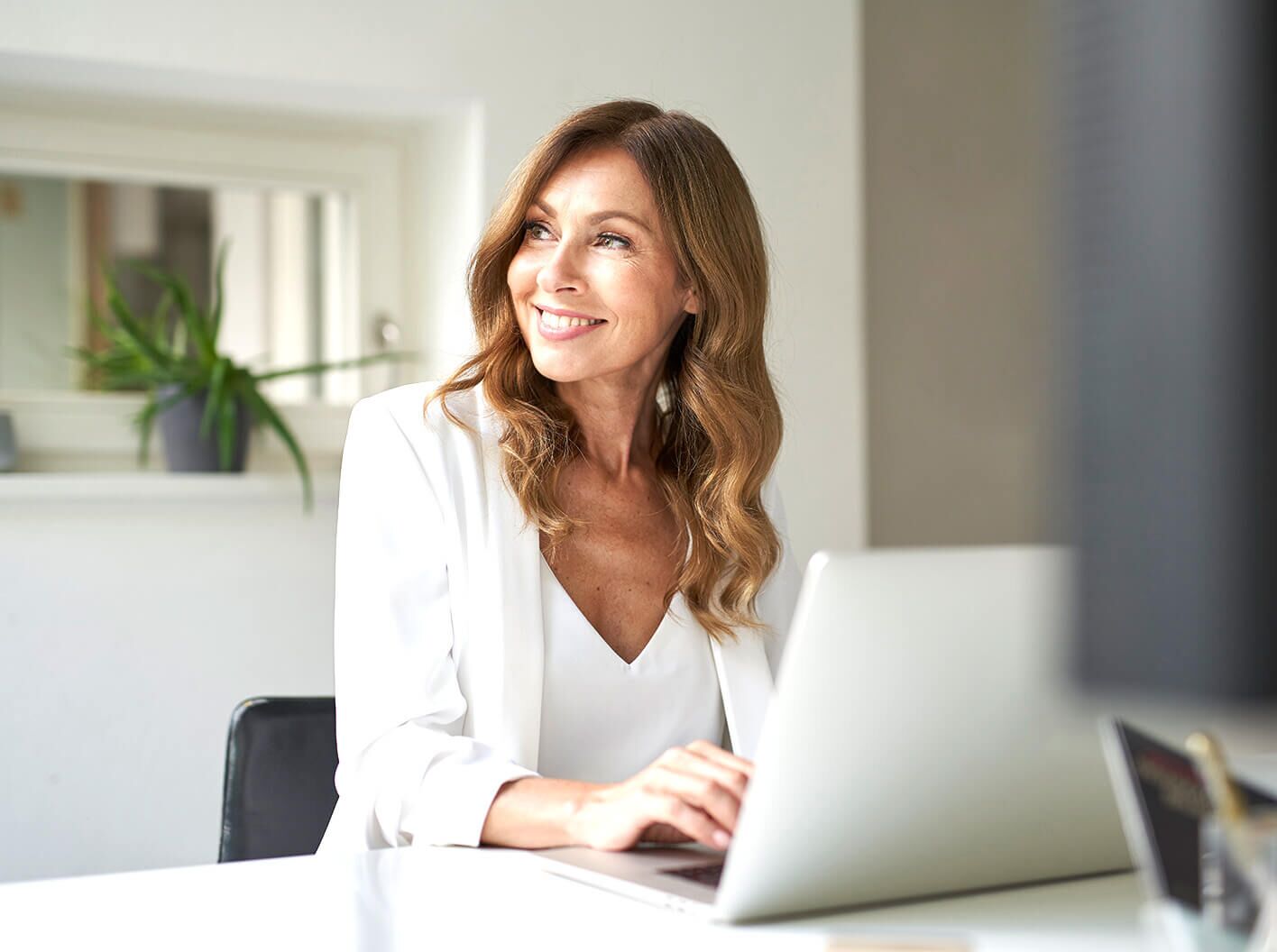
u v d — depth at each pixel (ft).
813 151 9.79
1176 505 0.85
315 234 9.56
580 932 2.80
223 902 3.06
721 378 5.43
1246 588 0.83
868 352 10.68
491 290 5.25
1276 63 0.80
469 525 4.81
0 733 8.20
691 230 5.21
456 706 4.55
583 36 9.09
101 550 8.42
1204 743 2.13
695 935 2.74
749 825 2.65
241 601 8.75
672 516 5.45
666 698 5.04
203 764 8.66
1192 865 2.19
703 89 9.46
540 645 4.75
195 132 9.13
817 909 2.86
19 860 8.25
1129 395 0.88
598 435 5.37
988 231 11.07
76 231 8.99
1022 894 3.06
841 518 9.88
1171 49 0.83
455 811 3.88
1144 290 0.86
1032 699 2.77
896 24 10.75
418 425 4.97
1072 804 3.01
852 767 2.66
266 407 8.72
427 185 9.58
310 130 9.39
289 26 8.35
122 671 8.47
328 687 8.98
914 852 2.85
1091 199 0.89
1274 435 0.82
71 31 7.87
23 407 8.71
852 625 2.54
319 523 8.97
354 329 9.61
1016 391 11.15
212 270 9.34
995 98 11.11
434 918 2.92
